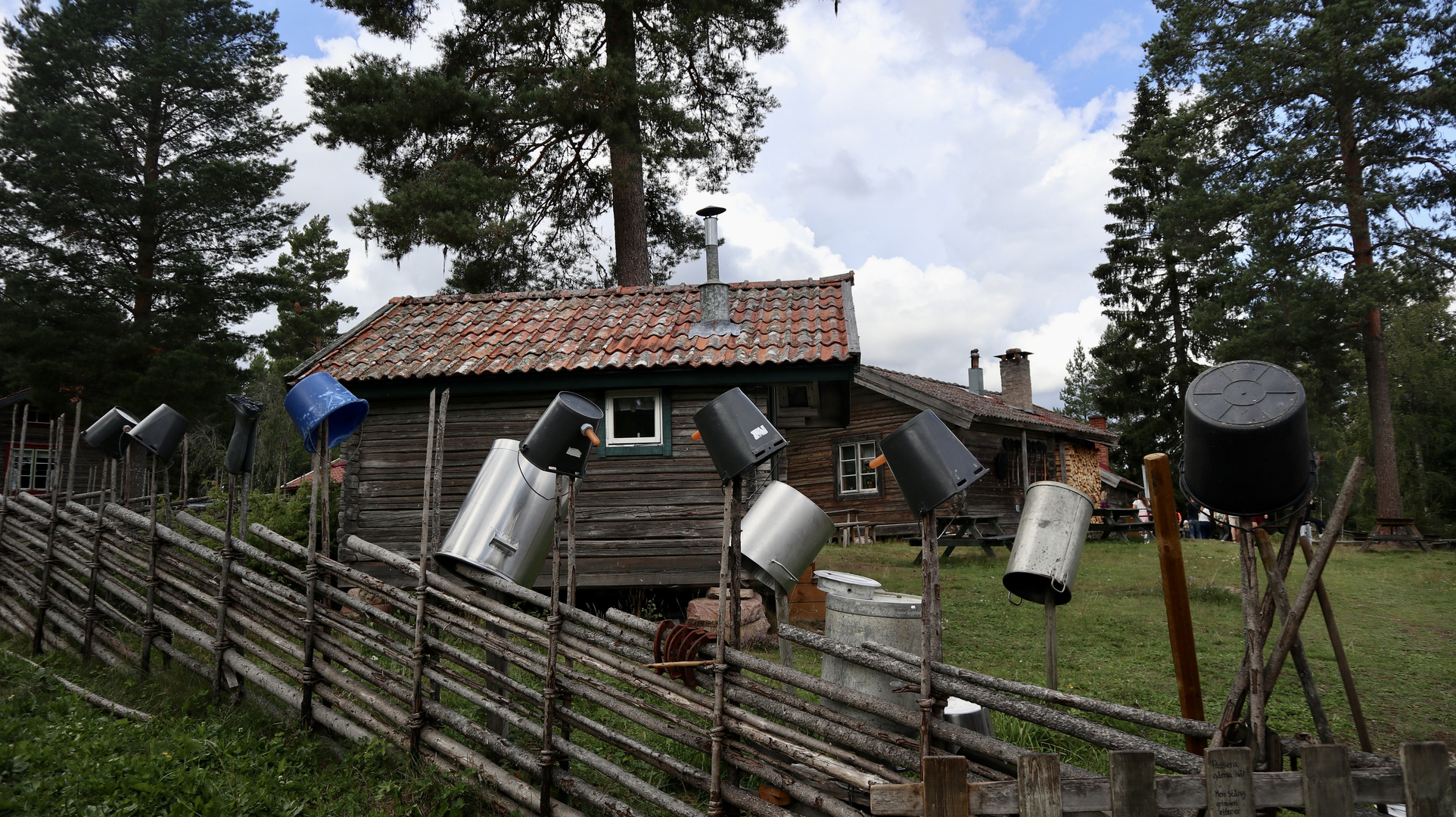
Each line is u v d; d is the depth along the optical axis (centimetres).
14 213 2444
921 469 324
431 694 473
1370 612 993
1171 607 366
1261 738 274
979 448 1820
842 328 962
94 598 632
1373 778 254
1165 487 370
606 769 389
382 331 1072
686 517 905
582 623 423
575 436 411
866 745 323
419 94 1507
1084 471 2394
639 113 1578
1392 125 2014
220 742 445
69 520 674
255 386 3784
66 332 2361
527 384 928
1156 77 2298
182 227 2648
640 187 1769
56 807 349
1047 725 299
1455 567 1434
